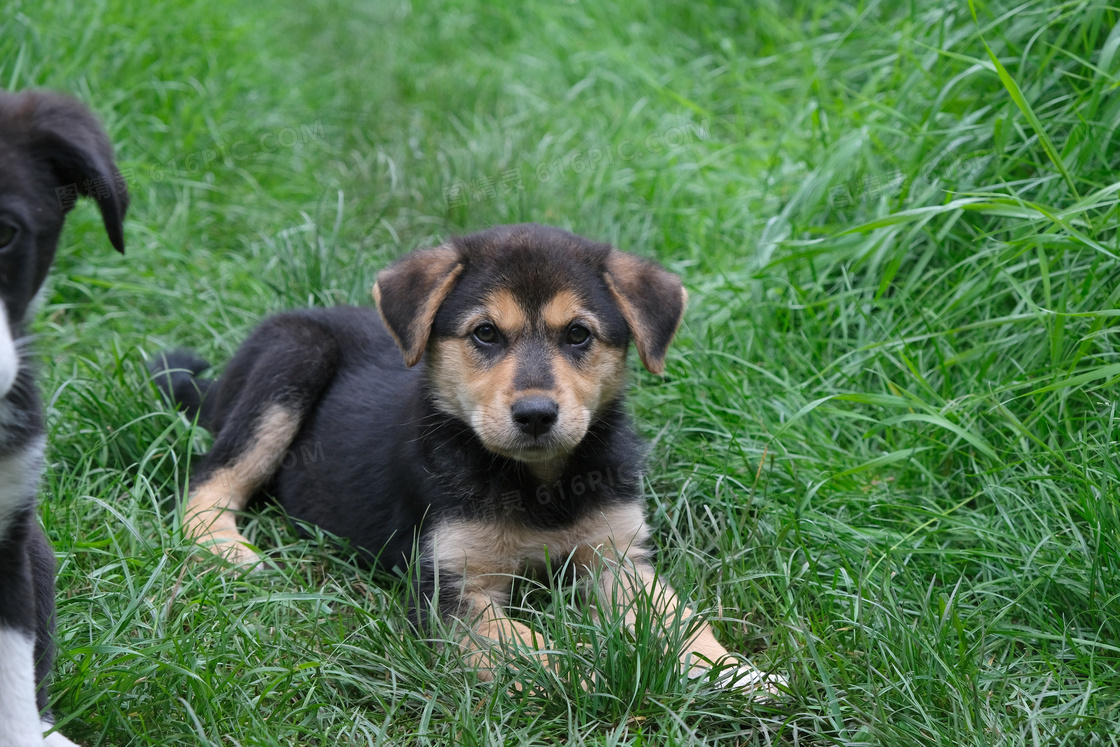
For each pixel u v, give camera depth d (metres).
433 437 1.65
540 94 2.40
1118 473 1.63
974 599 1.63
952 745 1.48
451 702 1.53
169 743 1.49
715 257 2.01
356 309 1.83
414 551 1.64
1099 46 1.88
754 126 2.25
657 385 1.84
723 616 1.60
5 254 1.41
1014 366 1.76
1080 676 1.56
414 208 2.10
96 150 1.45
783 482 1.72
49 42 2.11
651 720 1.52
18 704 1.41
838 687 1.54
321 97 2.46
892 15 2.21
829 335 1.87
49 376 1.78
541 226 1.68
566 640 1.54
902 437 1.76
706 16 2.57
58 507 1.66
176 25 2.32
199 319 1.91
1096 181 1.81
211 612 1.58
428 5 2.90
